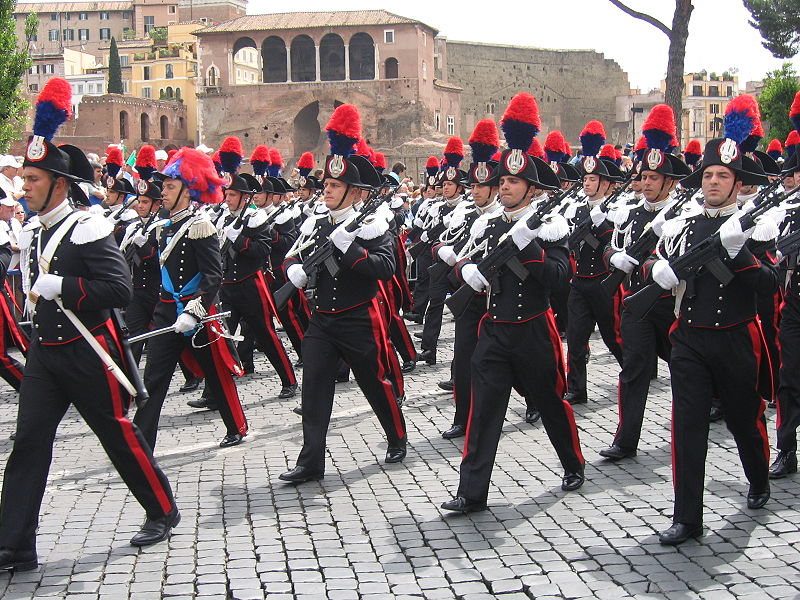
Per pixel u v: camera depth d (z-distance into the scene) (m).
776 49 29.27
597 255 9.62
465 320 8.78
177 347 8.02
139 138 73.62
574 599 5.50
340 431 9.29
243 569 5.97
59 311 6.02
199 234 7.91
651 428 9.17
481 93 86.44
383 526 6.70
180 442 9.06
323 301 7.80
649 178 8.60
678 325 6.39
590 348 13.41
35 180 6.05
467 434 6.97
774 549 6.12
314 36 72.38
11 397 11.39
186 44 83.88
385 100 70.81
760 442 6.63
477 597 5.56
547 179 7.24
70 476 8.04
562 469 7.90
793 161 8.75
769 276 6.14
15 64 25.53
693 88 83.94
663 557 6.05
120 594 5.64
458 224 9.34
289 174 71.44
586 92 90.06
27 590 5.70
